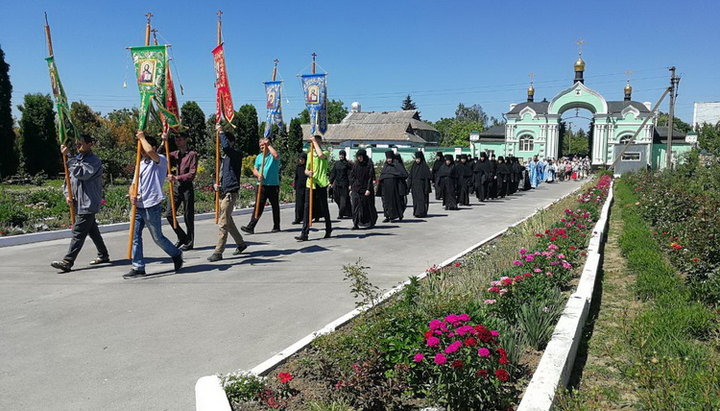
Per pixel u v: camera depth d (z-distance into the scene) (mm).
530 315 4727
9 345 4820
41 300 6176
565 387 3801
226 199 8516
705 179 20688
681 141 53750
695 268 6387
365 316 4684
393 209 14117
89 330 5223
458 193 19672
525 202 21500
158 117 7660
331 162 26297
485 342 3512
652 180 22672
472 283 6387
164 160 7566
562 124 59438
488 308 5035
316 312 5875
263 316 5723
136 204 7293
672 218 11070
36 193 14438
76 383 4086
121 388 4020
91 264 8102
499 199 23266
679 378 3699
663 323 4938
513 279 5449
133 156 22453
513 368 3979
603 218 12078
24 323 5391
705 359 4215
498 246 9320
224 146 8602
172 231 11617
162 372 4309
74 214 7961
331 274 7664
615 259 8680
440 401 3424
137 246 7336
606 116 53406
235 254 9078
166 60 7324
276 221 11922
